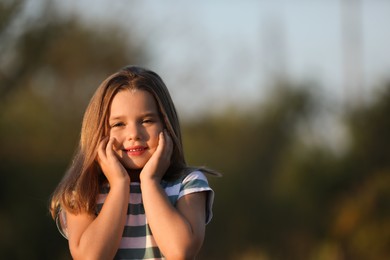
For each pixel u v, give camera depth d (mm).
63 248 19141
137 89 4652
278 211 28281
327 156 26953
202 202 4578
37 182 19234
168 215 4355
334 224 24188
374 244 22469
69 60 22469
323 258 24375
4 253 17703
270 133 34312
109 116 4656
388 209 22703
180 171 4680
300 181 27156
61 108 22172
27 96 20047
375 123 25297
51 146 21078
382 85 25391
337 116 26766
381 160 25141
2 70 18641
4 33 18016
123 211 4441
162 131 4672
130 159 4594
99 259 4332
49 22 19141
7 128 19062
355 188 24938
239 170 31297
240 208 29562
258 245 28719
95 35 23594
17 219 18375
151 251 4500
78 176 4602
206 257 28281
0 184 18500
